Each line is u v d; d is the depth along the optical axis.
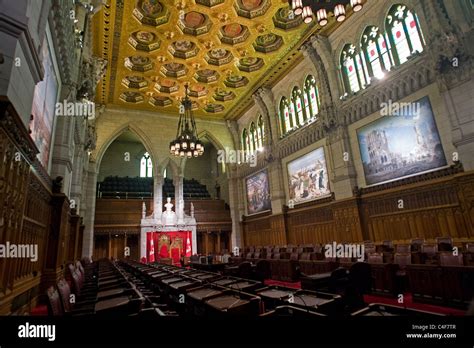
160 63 17.59
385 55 12.65
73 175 13.14
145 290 5.70
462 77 9.51
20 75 3.57
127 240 22.12
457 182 9.41
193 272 7.75
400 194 11.48
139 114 23.17
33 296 6.02
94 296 5.14
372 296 7.10
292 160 18.14
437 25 10.06
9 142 3.29
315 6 7.82
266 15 14.15
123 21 14.13
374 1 12.95
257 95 21.06
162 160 23.23
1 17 3.26
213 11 13.84
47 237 7.30
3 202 3.18
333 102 14.84
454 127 9.61
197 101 22.53
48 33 6.15
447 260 6.04
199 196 28.08
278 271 10.89
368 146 13.00
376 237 12.34
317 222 15.81
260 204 21.42
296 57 17.44
